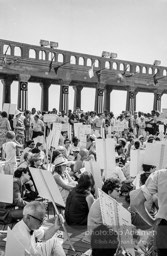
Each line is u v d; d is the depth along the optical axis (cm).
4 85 2781
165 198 474
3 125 1661
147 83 3528
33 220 460
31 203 470
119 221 425
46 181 569
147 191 498
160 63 3609
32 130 1989
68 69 2958
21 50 2688
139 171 908
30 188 868
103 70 3162
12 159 1209
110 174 955
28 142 1316
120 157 1379
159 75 3631
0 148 1648
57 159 900
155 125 2364
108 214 437
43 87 3003
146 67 3516
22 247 402
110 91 3384
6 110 1908
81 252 601
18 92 2728
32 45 2734
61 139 1611
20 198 757
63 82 2948
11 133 1226
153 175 497
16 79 2745
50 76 2864
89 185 724
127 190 918
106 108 3375
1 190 646
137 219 626
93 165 811
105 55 3166
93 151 1250
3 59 2572
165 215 470
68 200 726
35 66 2766
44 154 1255
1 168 1187
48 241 509
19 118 1933
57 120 2198
